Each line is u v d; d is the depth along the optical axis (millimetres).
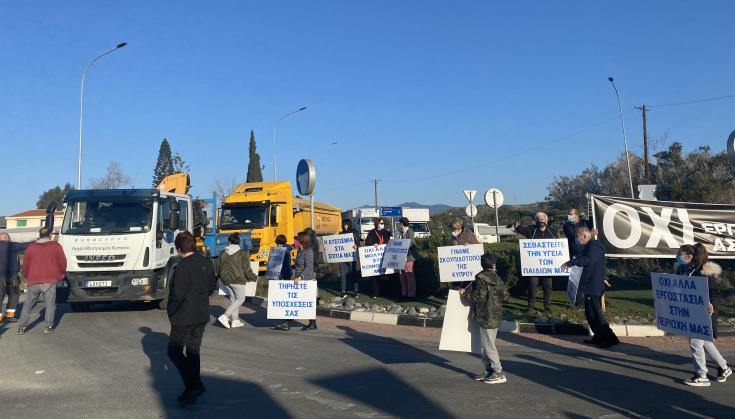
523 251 11164
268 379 7215
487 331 6910
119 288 12344
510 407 5953
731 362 7918
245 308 13961
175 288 6191
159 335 10398
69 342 9852
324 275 20125
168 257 13617
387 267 13023
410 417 5660
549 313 11133
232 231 20094
